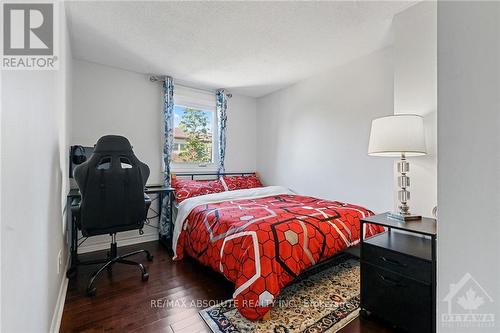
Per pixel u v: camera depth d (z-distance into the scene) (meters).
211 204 2.65
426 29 1.83
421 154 1.75
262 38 2.34
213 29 2.18
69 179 2.46
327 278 2.08
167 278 2.11
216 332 1.42
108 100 2.97
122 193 2.03
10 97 0.74
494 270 0.45
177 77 3.35
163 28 2.16
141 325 1.49
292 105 3.67
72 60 2.65
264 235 1.68
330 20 2.06
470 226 0.48
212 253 1.99
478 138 0.47
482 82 0.47
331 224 2.00
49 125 1.30
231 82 3.55
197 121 3.77
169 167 3.30
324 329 1.45
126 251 2.80
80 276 2.16
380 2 1.85
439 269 0.55
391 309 1.46
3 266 0.66
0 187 0.65
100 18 2.01
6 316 0.68
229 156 4.05
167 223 3.12
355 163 2.86
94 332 1.43
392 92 2.50
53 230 1.41
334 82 3.07
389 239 1.67
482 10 0.47
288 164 3.76
